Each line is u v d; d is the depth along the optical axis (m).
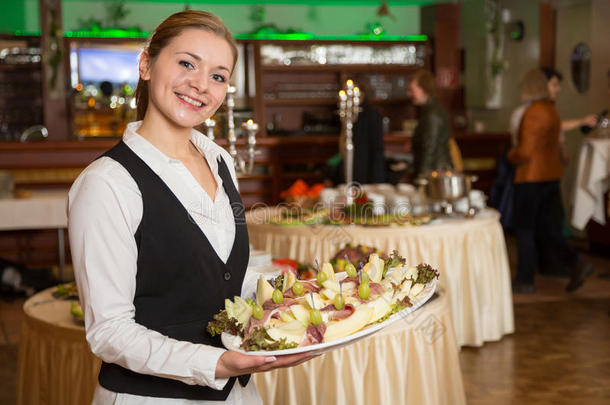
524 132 5.18
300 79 9.58
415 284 1.45
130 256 1.26
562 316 4.71
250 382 1.52
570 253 5.71
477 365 3.79
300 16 9.70
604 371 3.67
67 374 2.13
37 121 8.77
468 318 3.98
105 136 8.55
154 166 1.31
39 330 2.23
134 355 1.21
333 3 9.73
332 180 5.91
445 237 3.87
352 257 3.03
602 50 7.62
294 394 2.18
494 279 4.12
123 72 9.03
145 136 1.38
